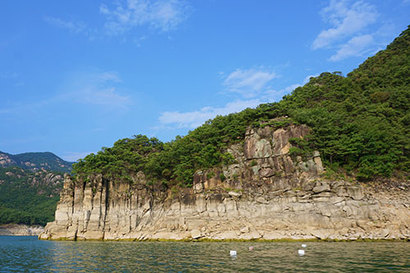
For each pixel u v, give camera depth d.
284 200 62.06
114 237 71.50
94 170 78.31
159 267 31.97
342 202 57.94
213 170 73.06
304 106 87.88
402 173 63.78
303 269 28.67
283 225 59.78
